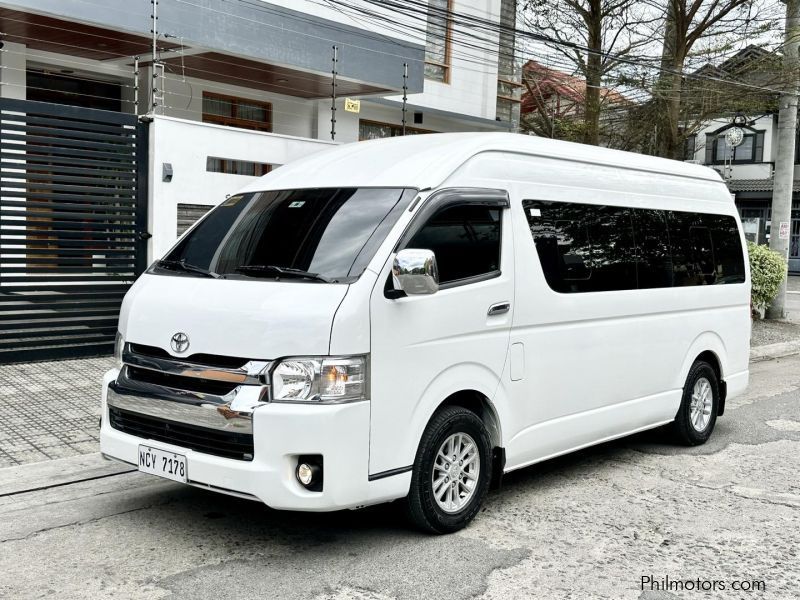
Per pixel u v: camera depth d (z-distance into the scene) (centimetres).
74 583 404
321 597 393
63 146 946
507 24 1912
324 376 410
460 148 511
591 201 591
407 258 424
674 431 703
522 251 524
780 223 1689
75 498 527
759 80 1752
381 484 433
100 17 1023
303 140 1134
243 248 493
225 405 413
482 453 494
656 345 649
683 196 698
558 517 518
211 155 1021
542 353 539
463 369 480
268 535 472
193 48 1188
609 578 426
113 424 475
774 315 1681
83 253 907
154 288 480
